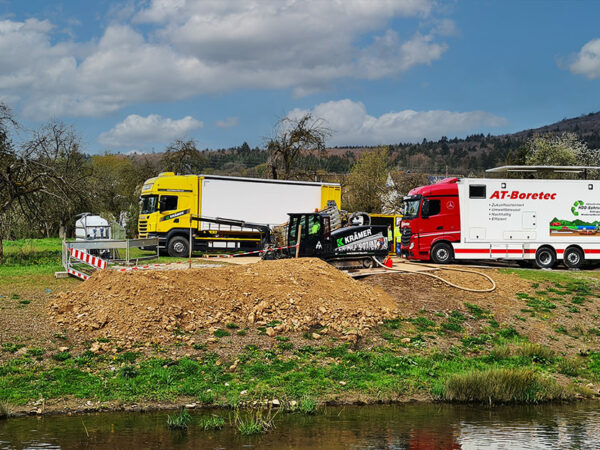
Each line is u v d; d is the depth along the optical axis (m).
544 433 9.67
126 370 11.26
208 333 13.37
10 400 10.13
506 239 24.25
